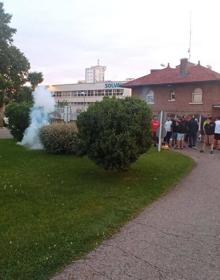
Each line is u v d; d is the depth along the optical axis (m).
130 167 14.62
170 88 42.88
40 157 17.94
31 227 7.72
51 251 6.43
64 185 11.81
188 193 11.24
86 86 103.25
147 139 12.87
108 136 12.30
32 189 11.19
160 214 8.99
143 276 5.67
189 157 19.11
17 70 50.00
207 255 6.49
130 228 7.90
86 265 6.00
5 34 47.97
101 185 11.88
